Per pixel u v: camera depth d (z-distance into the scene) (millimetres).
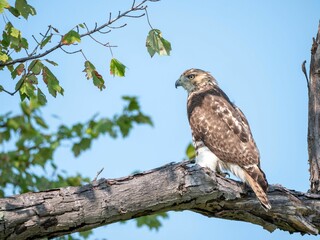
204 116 14820
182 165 11023
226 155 13906
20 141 18469
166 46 11555
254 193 11758
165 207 10938
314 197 12273
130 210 10555
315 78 13516
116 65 11570
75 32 11180
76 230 10242
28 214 9758
